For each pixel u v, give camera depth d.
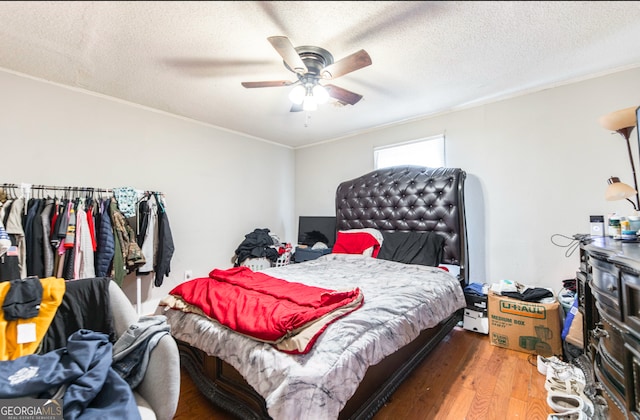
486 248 2.78
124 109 2.89
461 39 1.82
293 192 4.80
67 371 0.94
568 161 2.38
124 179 2.90
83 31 1.74
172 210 3.29
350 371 1.16
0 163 2.25
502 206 2.70
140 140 3.01
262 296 1.67
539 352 2.11
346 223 3.63
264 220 4.34
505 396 1.65
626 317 1.04
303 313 1.31
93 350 1.03
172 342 1.09
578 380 1.66
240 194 4.01
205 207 3.60
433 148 3.18
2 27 1.70
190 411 1.53
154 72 2.28
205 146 3.59
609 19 1.61
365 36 1.78
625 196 1.77
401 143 3.44
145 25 1.68
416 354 1.84
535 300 2.20
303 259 3.77
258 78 2.38
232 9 1.54
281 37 1.49
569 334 1.93
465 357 2.12
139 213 2.82
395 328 1.49
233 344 1.35
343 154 4.11
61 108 2.52
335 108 3.03
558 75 2.31
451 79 2.38
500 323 2.28
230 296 1.67
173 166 3.29
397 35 1.77
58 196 2.49
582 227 2.31
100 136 2.74
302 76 1.97
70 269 2.23
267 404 1.09
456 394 1.68
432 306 1.90
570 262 2.36
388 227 3.21
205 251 3.61
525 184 2.58
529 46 1.89
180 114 3.28
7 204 2.07
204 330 1.52
